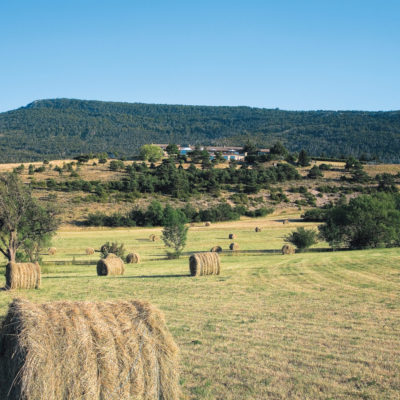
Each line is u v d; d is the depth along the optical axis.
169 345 7.39
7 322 7.26
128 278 24.72
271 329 12.52
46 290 20.02
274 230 64.75
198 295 18.33
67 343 6.66
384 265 26.94
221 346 10.91
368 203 41.19
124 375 6.90
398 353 10.30
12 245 30.64
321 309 15.20
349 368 9.38
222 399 7.89
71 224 69.00
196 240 54.72
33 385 6.43
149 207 72.94
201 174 100.81
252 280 22.55
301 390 8.27
